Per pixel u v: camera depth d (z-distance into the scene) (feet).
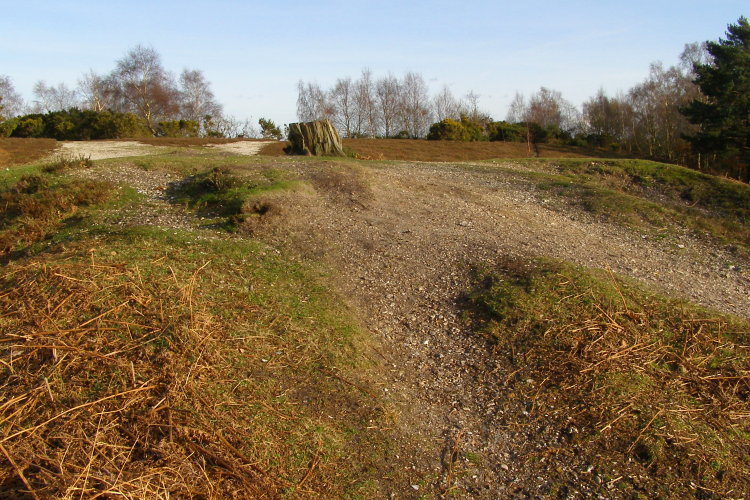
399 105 157.07
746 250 29.89
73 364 13.14
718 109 78.23
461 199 33.45
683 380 14.93
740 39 81.00
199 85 164.66
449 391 15.28
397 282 21.30
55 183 32.45
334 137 55.42
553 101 169.37
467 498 11.53
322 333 16.74
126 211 28.99
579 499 11.45
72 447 11.00
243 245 22.75
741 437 13.01
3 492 9.84
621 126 135.44
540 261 21.81
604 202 35.78
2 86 172.55
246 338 15.60
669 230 32.48
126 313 15.34
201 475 10.85
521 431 13.61
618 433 13.05
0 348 13.57
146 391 12.70
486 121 139.44
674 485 11.64
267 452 11.85
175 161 38.83
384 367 16.03
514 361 16.08
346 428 13.07
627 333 16.74
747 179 76.79
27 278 17.06
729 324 17.43
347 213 28.35
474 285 20.54
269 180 32.09
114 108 166.30
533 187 39.55
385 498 11.34
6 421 11.50
